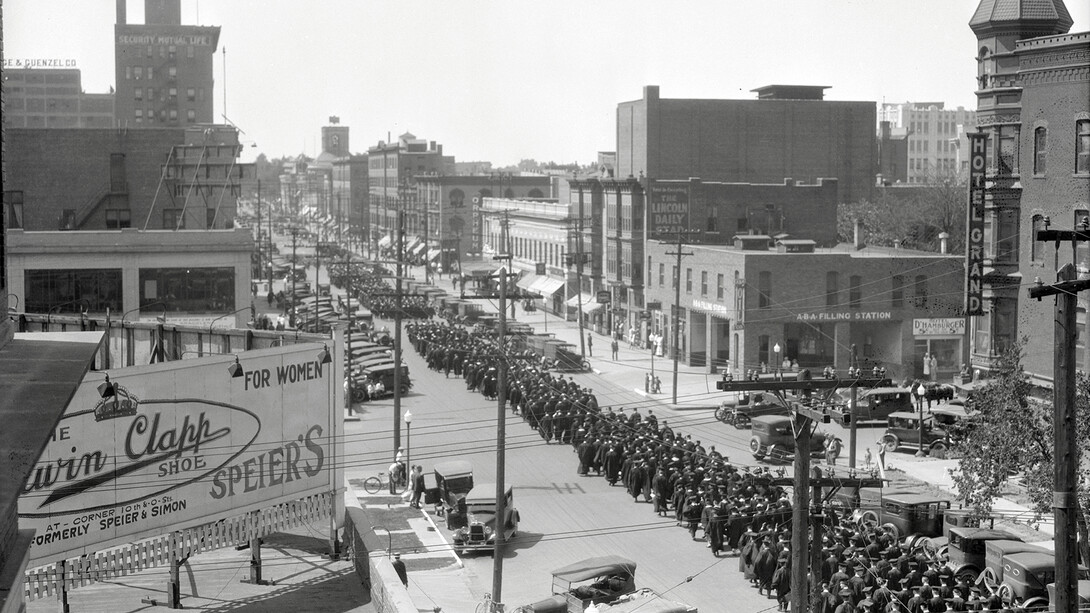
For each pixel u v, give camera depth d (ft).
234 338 118.93
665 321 315.78
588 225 382.83
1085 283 66.80
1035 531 142.72
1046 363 193.67
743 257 262.67
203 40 597.52
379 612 90.38
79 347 49.47
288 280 485.56
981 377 211.00
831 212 333.42
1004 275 206.08
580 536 144.66
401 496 164.04
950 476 157.28
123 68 595.47
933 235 370.73
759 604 117.80
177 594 92.73
